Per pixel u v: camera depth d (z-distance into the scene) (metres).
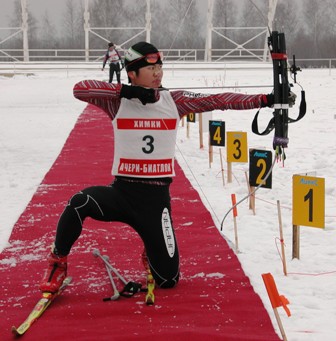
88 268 5.34
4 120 17.08
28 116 17.98
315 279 5.10
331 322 4.30
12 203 7.81
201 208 7.36
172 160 4.64
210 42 43.47
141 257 5.27
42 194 8.23
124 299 4.66
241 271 5.21
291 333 4.12
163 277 4.71
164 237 4.61
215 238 6.14
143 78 4.54
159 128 4.53
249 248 5.87
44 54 67.25
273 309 4.07
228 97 4.50
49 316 4.39
